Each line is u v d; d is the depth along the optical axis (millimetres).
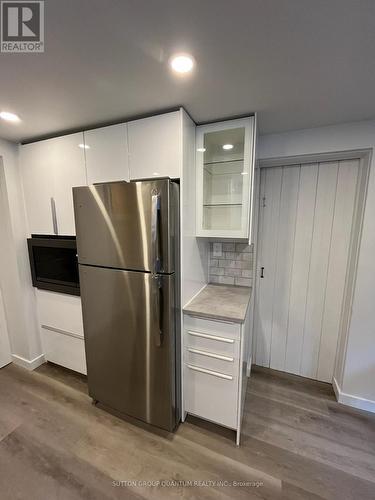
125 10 727
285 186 2033
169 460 1411
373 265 1652
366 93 1217
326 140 1679
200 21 767
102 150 1604
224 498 1212
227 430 1617
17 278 2129
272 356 2293
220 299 1757
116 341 1593
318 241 1994
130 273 1452
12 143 1974
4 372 2266
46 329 2246
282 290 2170
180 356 1593
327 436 1579
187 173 1480
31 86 1150
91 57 940
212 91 1201
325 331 2064
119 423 1679
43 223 1989
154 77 1082
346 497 1223
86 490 1255
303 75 1064
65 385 2086
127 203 1385
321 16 741
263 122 1599
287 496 1223
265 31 805
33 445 1516
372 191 1599
